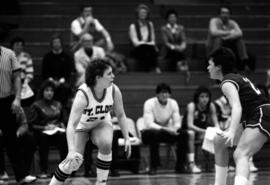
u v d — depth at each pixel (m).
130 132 12.52
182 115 14.63
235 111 7.11
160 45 16.62
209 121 12.87
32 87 14.34
